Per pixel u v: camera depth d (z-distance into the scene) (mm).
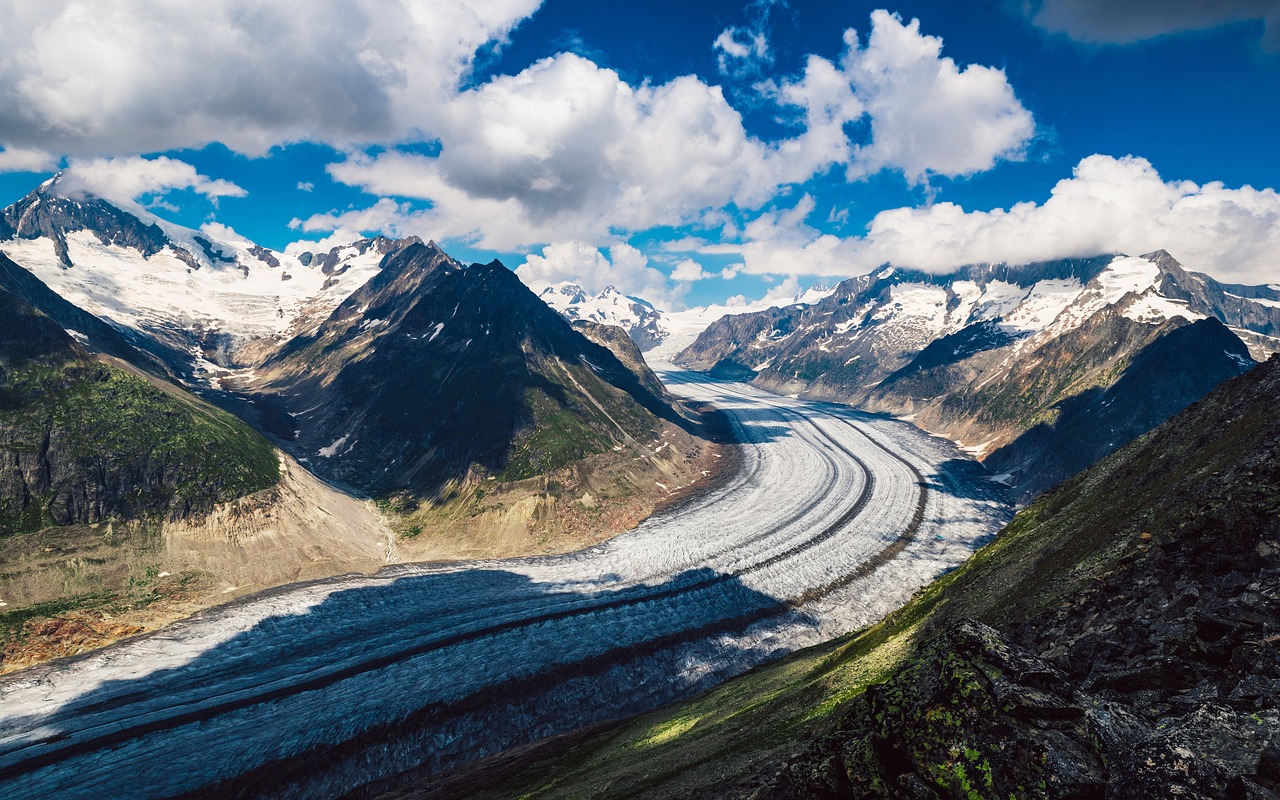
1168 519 30875
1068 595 31625
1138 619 25312
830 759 16828
